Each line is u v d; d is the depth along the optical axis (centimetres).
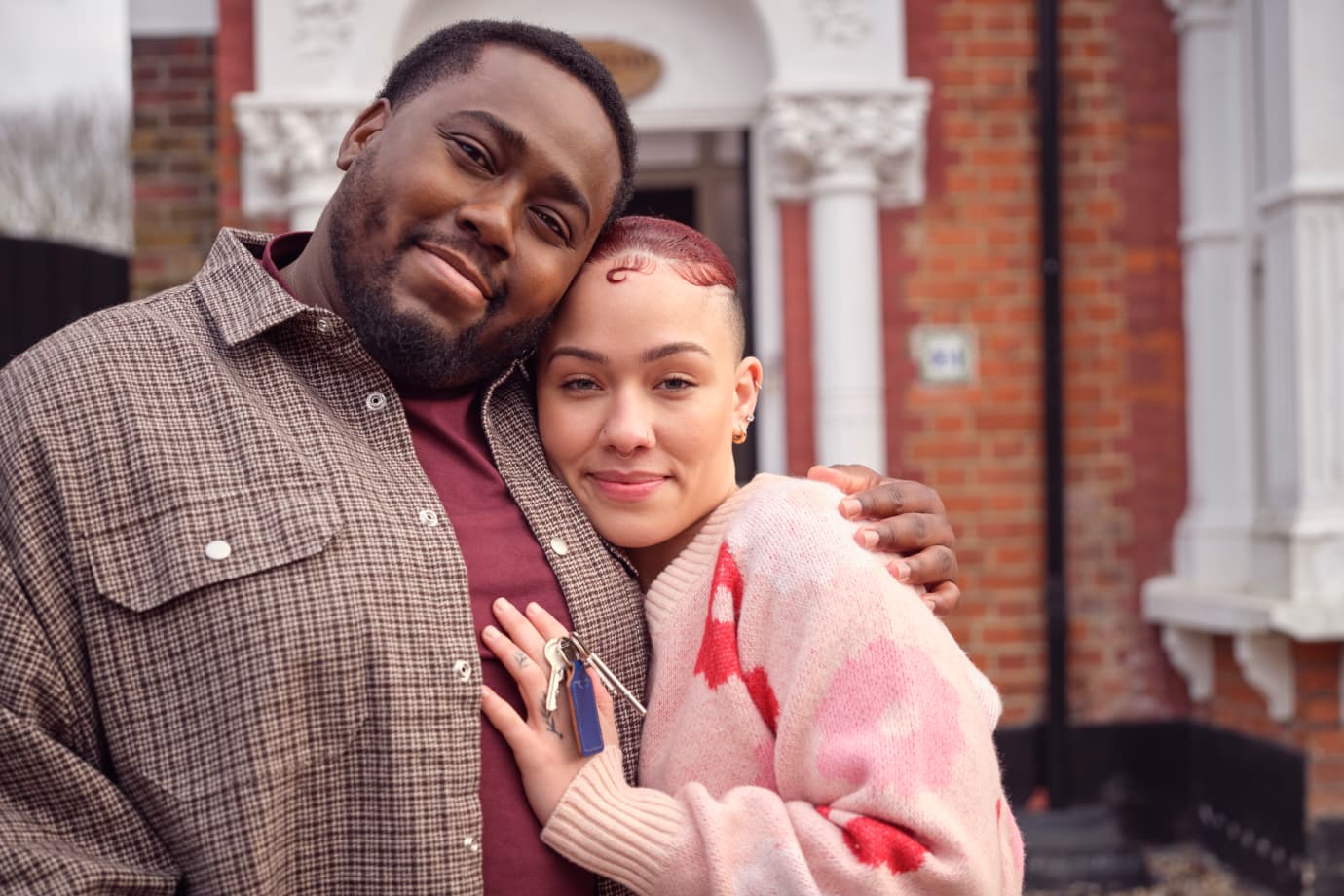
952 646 131
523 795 132
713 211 482
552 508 143
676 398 140
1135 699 449
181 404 126
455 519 138
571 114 135
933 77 442
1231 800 423
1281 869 394
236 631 117
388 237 133
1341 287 390
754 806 125
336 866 121
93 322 132
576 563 141
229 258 142
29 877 110
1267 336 414
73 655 118
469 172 132
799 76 428
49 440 120
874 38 430
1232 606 392
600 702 136
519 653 133
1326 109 392
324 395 137
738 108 450
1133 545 450
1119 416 450
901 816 117
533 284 135
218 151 430
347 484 127
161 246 456
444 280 131
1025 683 442
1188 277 450
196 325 135
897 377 442
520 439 147
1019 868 140
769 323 446
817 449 441
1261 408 436
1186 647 437
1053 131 438
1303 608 370
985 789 123
